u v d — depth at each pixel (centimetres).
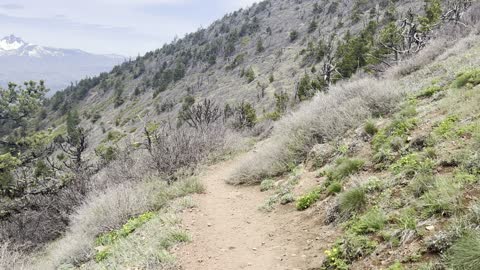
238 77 11975
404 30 2711
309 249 573
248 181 1084
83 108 16150
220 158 1494
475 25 1839
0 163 1816
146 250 667
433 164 575
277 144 1129
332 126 1015
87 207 1139
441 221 452
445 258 395
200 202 940
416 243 443
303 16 15425
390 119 891
